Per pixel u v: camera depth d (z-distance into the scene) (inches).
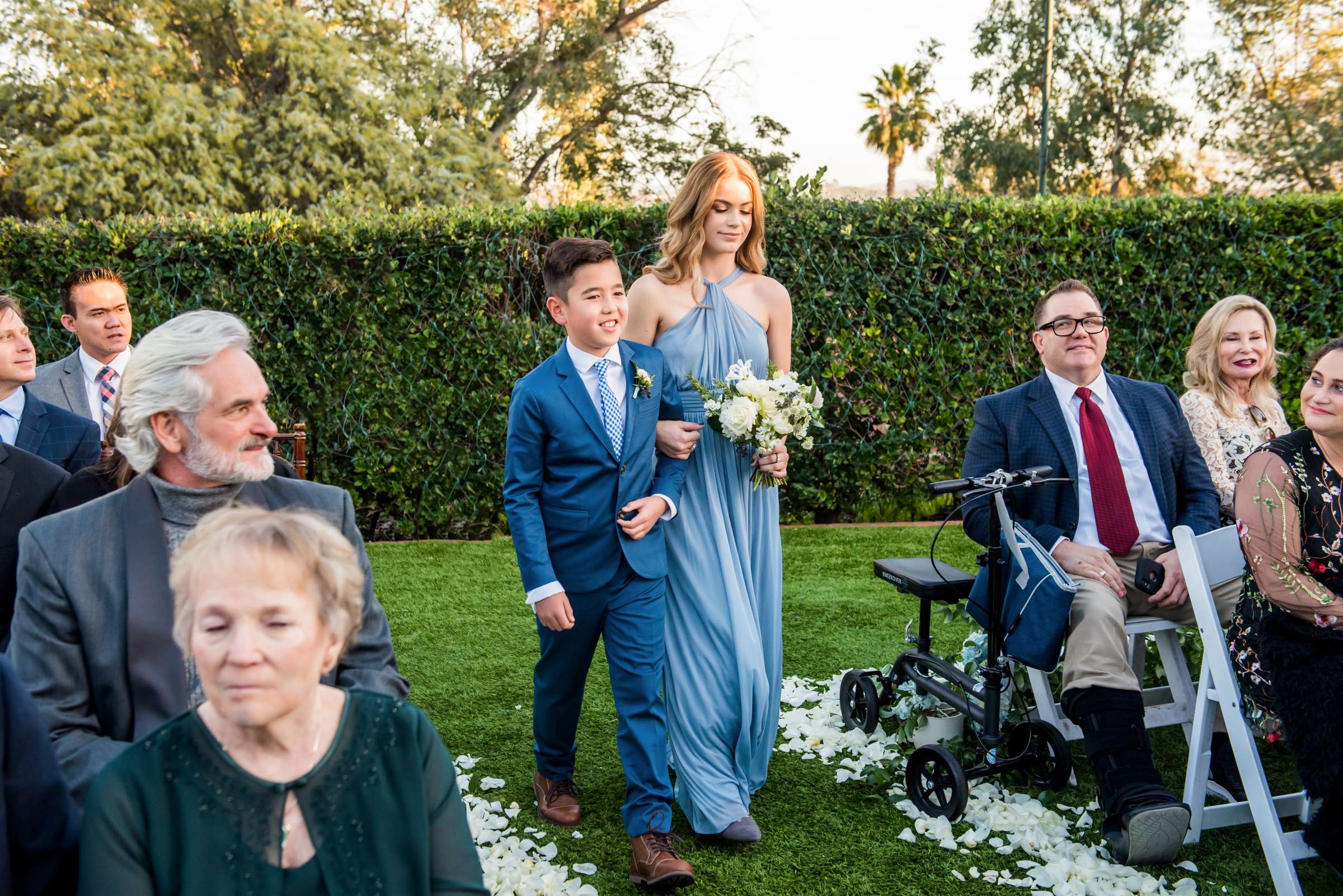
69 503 88.4
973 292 282.7
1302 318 287.0
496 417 279.3
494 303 280.2
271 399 277.9
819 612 211.8
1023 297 283.3
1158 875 111.6
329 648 56.9
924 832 121.6
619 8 922.7
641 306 128.5
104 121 670.5
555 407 114.0
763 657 125.1
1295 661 104.2
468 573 244.7
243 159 729.0
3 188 719.7
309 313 275.4
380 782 56.2
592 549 115.0
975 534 135.2
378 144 734.5
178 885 52.7
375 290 275.0
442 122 831.1
